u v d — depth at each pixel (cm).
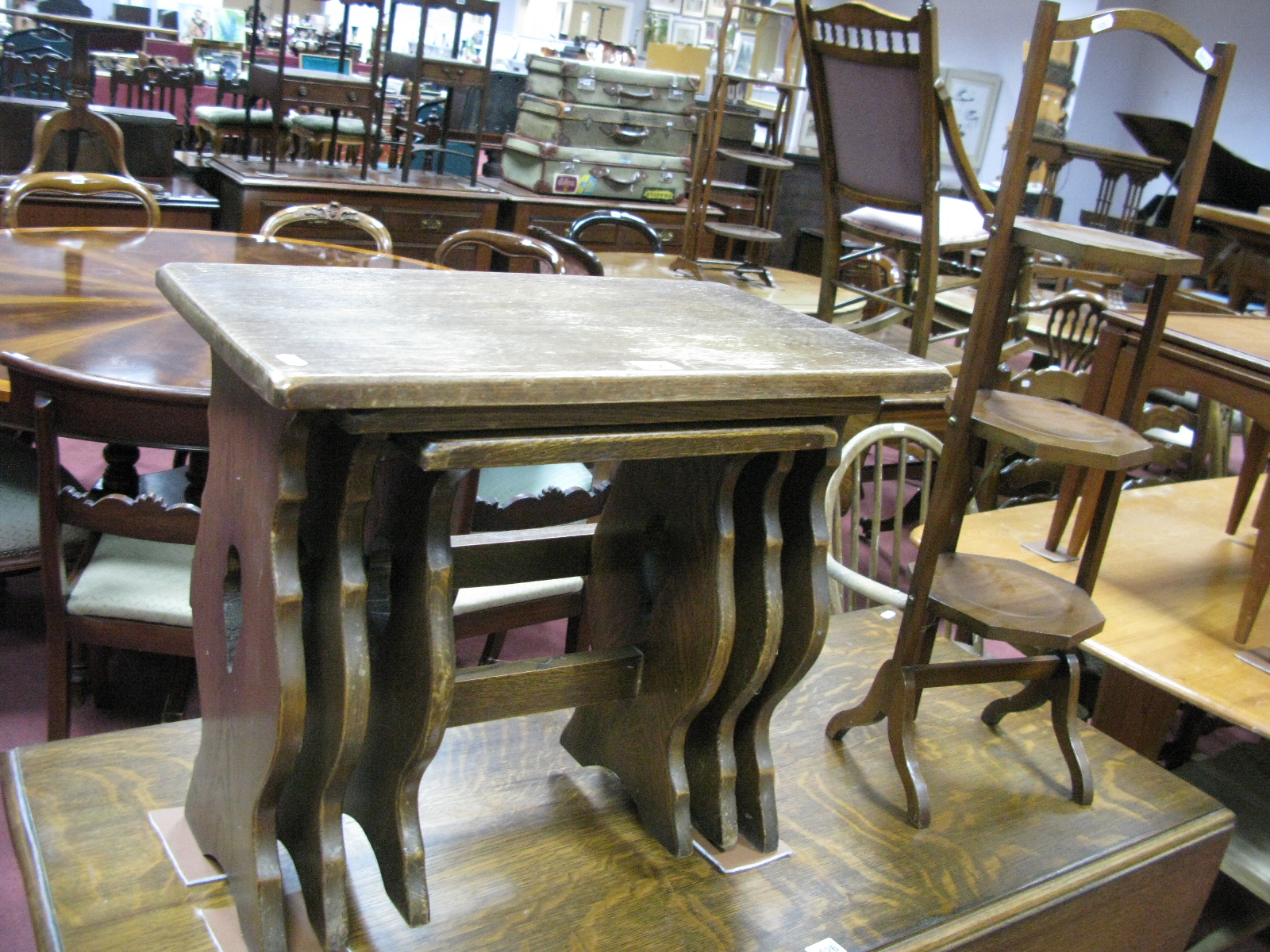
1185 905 144
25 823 110
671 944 106
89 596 181
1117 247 139
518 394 87
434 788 124
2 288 236
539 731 139
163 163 435
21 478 217
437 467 87
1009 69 850
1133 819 140
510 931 105
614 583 128
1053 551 228
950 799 138
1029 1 830
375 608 104
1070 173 862
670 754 118
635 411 96
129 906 100
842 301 429
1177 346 219
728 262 469
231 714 98
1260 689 184
